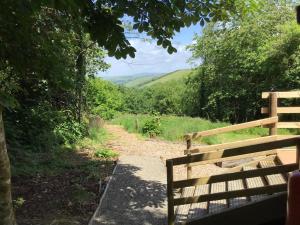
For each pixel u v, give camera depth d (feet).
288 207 4.69
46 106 18.06
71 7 5.56
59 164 14.44
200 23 8.07
